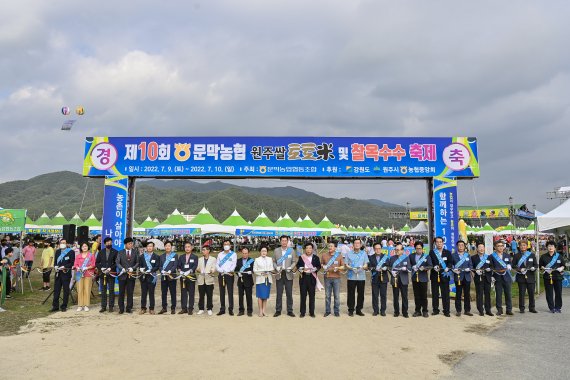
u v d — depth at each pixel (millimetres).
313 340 7344
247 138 12320
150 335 7703
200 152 12281
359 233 55938
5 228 14227
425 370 5680
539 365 5887
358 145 12281
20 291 13734
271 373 5539
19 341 7234
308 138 12320
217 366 5832
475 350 6707
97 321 9023
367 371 5633
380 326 8562
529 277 10047
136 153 12281
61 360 6117
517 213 20031
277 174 12211
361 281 9820
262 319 9305
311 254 9820
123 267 9992
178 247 38094
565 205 15078
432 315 9812
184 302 10000
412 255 9891
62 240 10734
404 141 12305
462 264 9797
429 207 12469
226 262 9922
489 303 9844
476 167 12156
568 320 9141
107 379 5301
